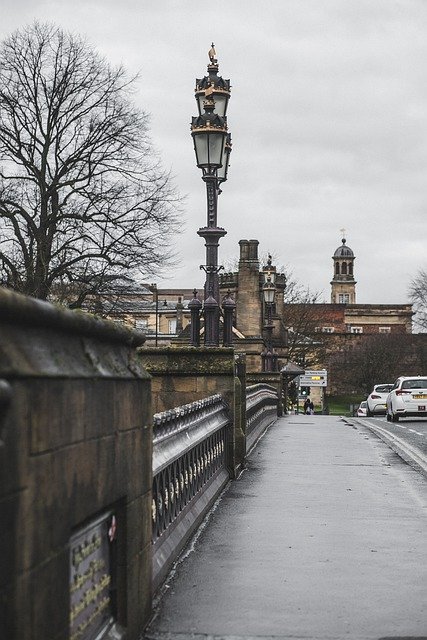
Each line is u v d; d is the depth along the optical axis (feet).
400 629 19.54
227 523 32.73
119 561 17.33
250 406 63.93
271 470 50.62
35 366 11.89
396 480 46.70
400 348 401.70
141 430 18.67
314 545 28.76
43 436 12.06
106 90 129.39
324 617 20.40
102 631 16.07
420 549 28.30
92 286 124.36
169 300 446.60
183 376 45.65
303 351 315.58
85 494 14.16
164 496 25.48
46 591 12.27
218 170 56.65
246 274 263.90
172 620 19.98
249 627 19.58
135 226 127.75
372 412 182.09
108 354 16.71
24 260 122.52
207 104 54.90
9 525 10.92
